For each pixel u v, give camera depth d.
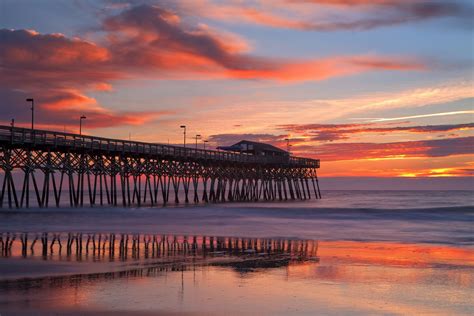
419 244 26.28
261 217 42.53
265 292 14.87
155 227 35.00
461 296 14.73
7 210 46.16
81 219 40.78
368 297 14.49
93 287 15.40
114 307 13.03
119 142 54.25
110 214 45.09
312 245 25.73
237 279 16.80
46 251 23.22
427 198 122.56
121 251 23.36
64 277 16.97
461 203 82.62
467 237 29.38
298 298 14.21
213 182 79.62
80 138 49.44
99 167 54.88
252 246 25.31
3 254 22.30
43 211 46.50
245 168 86.00
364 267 19.27
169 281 16.39
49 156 48.81
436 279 17.09
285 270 18.50
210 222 38.44
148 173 62.31
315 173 112.88
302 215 43.69
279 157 90.25
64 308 12.89
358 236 29.77
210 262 20.25
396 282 16.55
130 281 16.36
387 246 25.42
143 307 13.04
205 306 13.20
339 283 16.30
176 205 66.56
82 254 22.38
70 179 51.53
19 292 14.66
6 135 42.06
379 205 74.75
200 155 68.38
